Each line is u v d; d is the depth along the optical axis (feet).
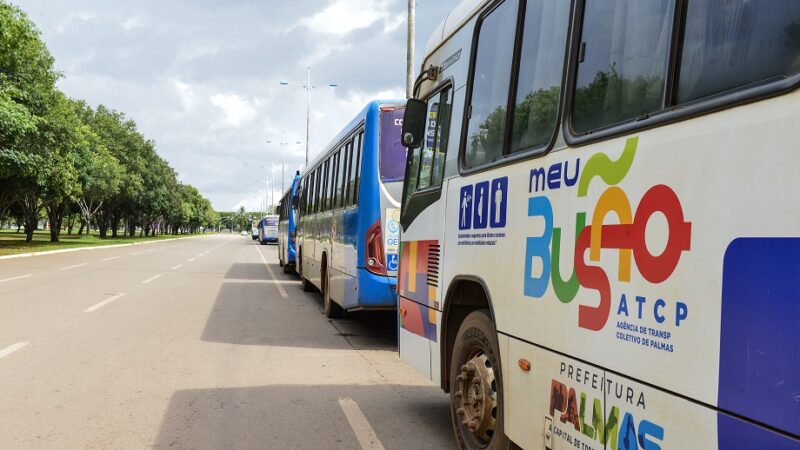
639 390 8.09
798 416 5.90
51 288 51.60
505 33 13.32
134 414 17.99
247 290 55.16
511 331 11.84
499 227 12.54
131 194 209.97
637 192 8.35
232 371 23.81
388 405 19.57
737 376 6.56
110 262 88.94
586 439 9.26
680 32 8.01
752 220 6.50
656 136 8.09
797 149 6.09
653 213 8.00
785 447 6.01
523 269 11.43
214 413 18.25
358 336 32.65
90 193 171.73
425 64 19.08
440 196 16.31
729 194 6.83
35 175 102.73
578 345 9.53
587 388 9.27
